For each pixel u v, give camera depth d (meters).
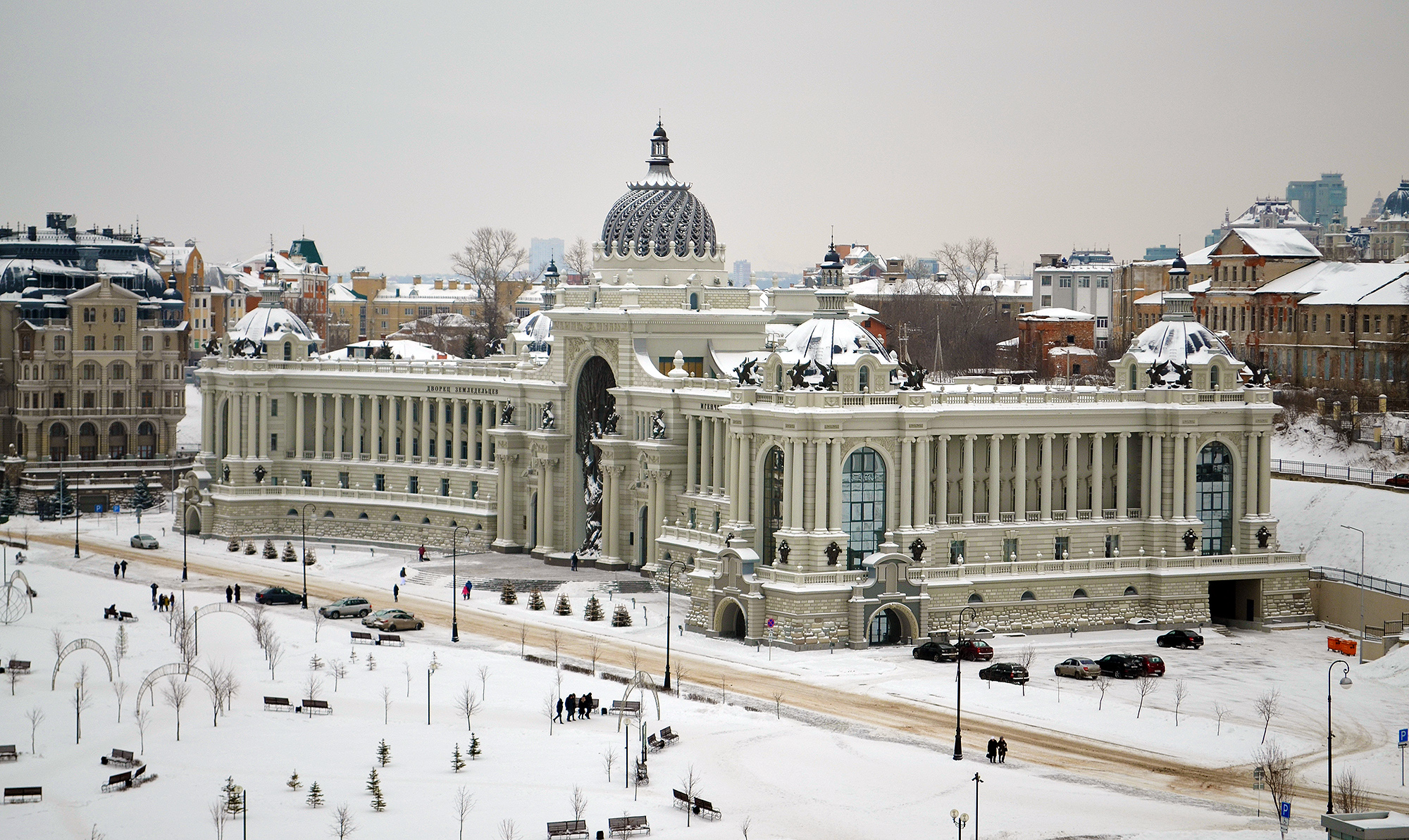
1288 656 173.00
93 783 123.88
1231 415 192.00
